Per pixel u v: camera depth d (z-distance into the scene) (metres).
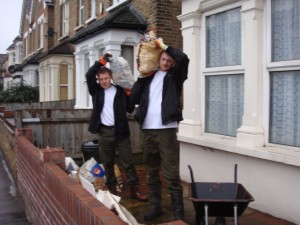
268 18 4.74
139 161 8.34
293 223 4.28
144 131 4.26
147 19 8.73
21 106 15.92
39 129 7.90
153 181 4.41
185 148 6.17
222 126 5.64
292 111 4.52
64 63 16.70
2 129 12.26
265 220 4.42
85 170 4.77
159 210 4.42
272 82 4.77
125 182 6.29
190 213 4.62
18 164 7.48
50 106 15.80
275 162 4.49
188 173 6.10
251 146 4.80
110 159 5.23
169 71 4.12
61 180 3.69
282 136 4.65
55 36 19.70
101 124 5.13
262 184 4.70
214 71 5.68
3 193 7.67
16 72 30.64
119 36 8.95
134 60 9.30
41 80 19.98
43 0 22.14
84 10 14.12
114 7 10.80
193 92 5.99
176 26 8.48
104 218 2.55
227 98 5.53
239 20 5.25
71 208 3.29
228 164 5.25
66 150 8.11
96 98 5.15
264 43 4.79
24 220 6.05
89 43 10.30
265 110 4.80
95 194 3.35
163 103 4.05
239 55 5.26
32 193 5.60
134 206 4.98
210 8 5.68
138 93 4.38
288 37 4.53
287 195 4.35
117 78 5.17
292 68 4.45
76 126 8.18
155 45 4.18
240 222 4.36
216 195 3.70
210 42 5.84
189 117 6.07
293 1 4.46
